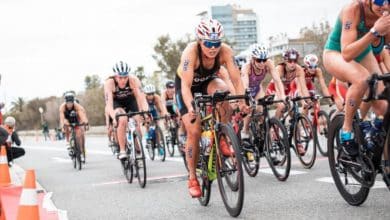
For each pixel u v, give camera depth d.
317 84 22.45
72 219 5.27
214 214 4.98
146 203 5.91
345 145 4.44
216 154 4.92
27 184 3.97
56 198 6.75
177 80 5.33
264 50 7.44
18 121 86.31
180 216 5.04
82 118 10.98
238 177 4.53
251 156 7.25
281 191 5.93
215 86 5.41
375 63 4.38
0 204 4.36
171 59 33.12
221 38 4.89
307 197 5.44
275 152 6.79
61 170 10.70
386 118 3.92
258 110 7.16
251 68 7.63
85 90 67.31
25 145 26.34
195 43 5.13
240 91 5.24
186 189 6.69
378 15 4.12
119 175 8.94
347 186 4.85
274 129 6.75
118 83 8.20
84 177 9.05
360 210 4.61
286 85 9.06
